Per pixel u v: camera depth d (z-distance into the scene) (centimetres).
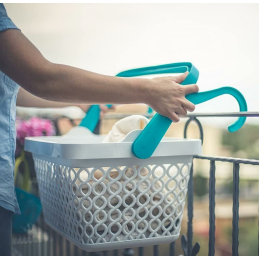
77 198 73
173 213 81
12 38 66
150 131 72
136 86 69
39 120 173
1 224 78
